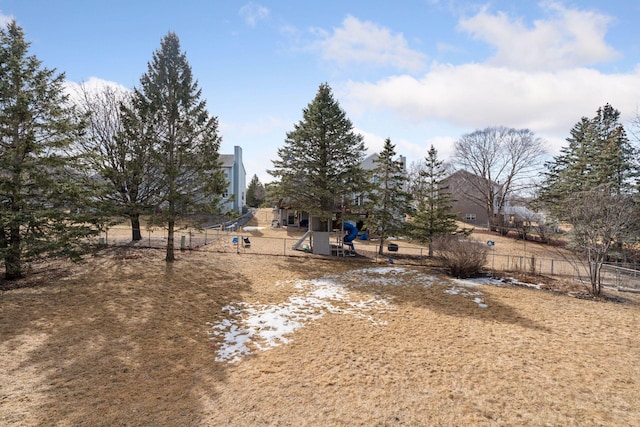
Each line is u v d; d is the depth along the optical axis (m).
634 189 23.59
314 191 21.11
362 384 6.68
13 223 10.87
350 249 23.72
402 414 5.69
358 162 23.00
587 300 13.75
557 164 35.31
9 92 11.50
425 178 28.27
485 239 32.56
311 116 21.67
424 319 10.83
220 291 13.09
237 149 44.91
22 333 8.13
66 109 13.38
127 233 25.89
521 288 15.34
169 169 15.75
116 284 12.83
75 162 13.78
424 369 7.39
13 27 12.30
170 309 10.73
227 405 5.83
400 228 23.69
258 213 51.28
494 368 7.50
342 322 10.39
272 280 15.31
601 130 31.12
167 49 16.81
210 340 8.75
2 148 12.09
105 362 7.13
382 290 14.36
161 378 6.68
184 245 21.23
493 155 38.03
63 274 13.69
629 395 6.47
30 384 6.08
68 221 13.06
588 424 5.53
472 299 13.30
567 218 17.56
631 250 22.19
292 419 5.47
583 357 8.20
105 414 5.39
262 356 7.94
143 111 16.53
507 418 5.64
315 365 7.49
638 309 12.64
